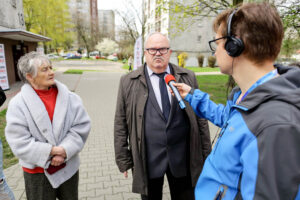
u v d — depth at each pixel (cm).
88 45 5450
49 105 167
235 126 77
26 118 153
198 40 2970
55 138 161
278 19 73
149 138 176
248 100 74
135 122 179
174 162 175
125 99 187
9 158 355
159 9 905
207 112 134
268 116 65
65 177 168
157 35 176
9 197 170
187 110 172
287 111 63
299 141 59
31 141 153
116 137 192
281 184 59
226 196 82
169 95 178
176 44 2931
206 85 1158
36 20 2672
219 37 88
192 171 178
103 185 288
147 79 182
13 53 1229
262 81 77
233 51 79
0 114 588
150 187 189
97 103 808
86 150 401
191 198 184
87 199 260
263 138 64
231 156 77
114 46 5856
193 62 3012
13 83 1204
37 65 153
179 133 175
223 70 89
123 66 3105
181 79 183
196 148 178
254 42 74
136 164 178
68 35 3772
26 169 163
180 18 909
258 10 74
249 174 67
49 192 167
